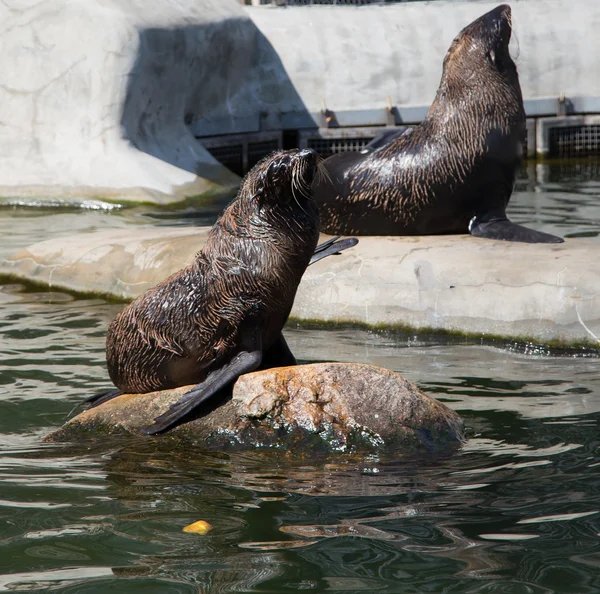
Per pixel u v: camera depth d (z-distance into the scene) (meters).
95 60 37.91
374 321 19.11
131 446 12.39
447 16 44.72
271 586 8.33
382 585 8.33
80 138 37.41
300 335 18.64
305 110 44.47
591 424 13.00
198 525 9.71
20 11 39.31
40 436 12.96
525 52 44.03
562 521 9.68
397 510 10.08
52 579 8.53
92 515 10.04
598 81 44.25
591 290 17.64
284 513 10.03
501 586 8.27
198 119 42.50
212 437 12.41
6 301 21.33
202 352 13.32
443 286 18.86
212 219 31.67
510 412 13.62
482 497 10.42
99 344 17.62
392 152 22.23
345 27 44.91
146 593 8.22
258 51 44.69
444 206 21.86
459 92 21.73
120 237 23.98
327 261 20.36
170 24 39.81
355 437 12.12
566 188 34.56
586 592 8.14
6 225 30.56
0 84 38.88
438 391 14.75
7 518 9.95
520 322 17.84
